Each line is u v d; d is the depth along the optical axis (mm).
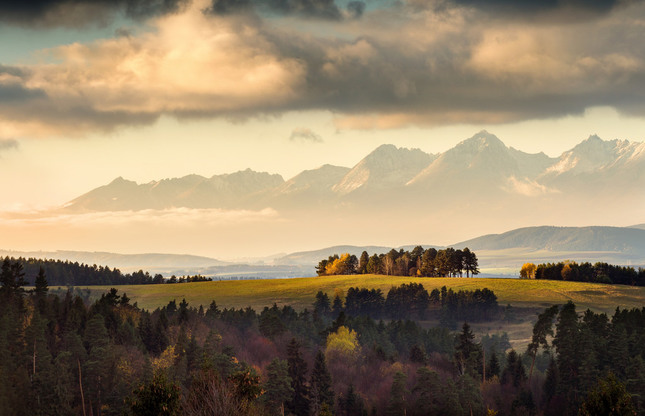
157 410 78312
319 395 184125
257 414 78812
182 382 171125
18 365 178250
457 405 185500
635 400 168625
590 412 92312
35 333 184250
